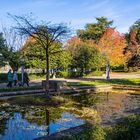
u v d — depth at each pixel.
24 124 14.86
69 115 17.61
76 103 22.88
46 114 17.80
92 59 61.97
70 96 27.77
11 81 32.06
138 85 37.12
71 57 57.84
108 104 22.80
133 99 26.31
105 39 61.69
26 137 12.41
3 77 44.28
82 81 42.66
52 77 53.69
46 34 22.72
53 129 13.89
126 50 62.91
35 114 17.69
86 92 31.81
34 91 26.77
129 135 8.37
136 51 56.84
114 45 61.34
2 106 20.20
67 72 55.62
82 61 60.41
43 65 51.25
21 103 21.28
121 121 9.77
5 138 12.23
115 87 36.16
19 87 30.77
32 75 51.94
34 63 51.03
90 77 57.69
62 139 7.84
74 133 8.37
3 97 23.69
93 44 65.94
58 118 16.58
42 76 53.12
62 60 53.28
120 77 57.22
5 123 15.05
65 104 22.02
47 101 21.61
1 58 44.56
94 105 22.11
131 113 12.80
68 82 38.59
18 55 45.91
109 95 29.53
